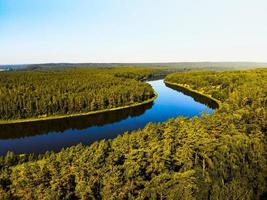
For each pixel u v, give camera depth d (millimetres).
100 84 175000
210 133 55719
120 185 40062
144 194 39562
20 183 39156
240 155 51000
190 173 40781
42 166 42250
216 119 63750
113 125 110188
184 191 39031
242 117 67875
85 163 42219
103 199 39469
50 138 95250
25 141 92500
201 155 47156
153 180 40656
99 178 40844
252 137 58125
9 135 100938
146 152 45750
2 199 37531
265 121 69312
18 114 121062
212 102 147625
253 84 133375
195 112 126062
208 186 42531
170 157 45719
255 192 51594
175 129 56844
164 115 123500
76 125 112562
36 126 112312
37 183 39625
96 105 137750
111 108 140500
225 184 45875
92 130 103875
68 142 90250
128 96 150125
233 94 111062
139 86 168375
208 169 45156
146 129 57062
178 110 131625
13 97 126500
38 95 139250
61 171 41031
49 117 123562
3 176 40500
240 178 48469
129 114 128500
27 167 42281
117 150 46969
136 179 41250
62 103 130375
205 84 187750
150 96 165250
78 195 39625
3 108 119750
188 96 169000
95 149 47188
